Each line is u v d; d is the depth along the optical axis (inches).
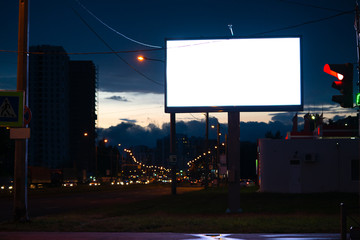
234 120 882.8
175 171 1765.5
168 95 877.2
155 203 1173.1
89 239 507.5
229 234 562.9
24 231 589.9
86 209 1007.0
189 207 1023.0
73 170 3865.7
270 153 1494.8
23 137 653.3
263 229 599.5
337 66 522.6
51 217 759.7
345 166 1451.8
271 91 861.2
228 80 868.6
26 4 672.4
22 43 665.6
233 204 895.7
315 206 992.2
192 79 874.8
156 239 511.2
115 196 1758.1
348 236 538.3
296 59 860.6
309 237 532.1
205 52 875.4
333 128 1691.7
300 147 1470.2
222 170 1024.2
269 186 1491.1
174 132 1781.5
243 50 868.6
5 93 644.1
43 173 3132.4
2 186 2979.8
